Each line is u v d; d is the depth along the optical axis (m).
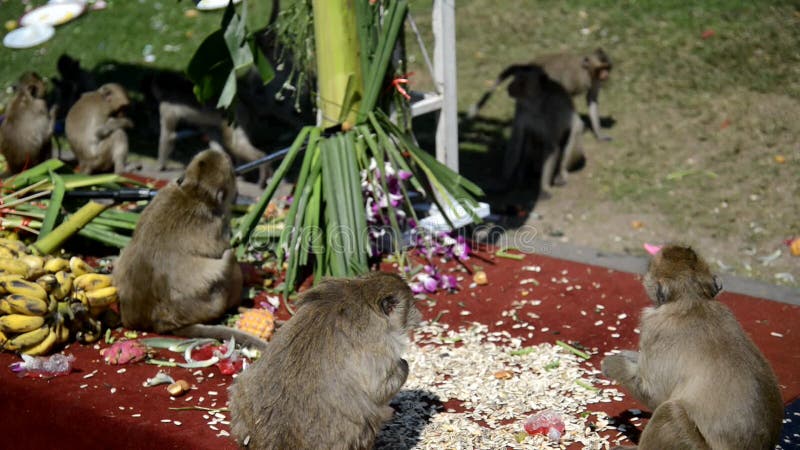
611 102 12.84
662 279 5.11
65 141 12.62
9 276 6.44
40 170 8.60
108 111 10.77
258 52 7.32
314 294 5.18
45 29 14.52
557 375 6.24
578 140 11.10
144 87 12.48
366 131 7.69
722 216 10.11
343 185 7.37
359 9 7.74
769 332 6.85
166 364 6.39
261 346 6.51
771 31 13.66
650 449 4.80
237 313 7.21
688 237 9.75
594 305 7.30
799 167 10.84
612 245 9.67
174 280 6.76
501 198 11.07
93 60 14.74
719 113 12.17
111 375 6.25
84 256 8.14
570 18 14.88
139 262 6.82
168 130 11.15
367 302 5.00
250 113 11.07
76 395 5.94
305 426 4.78
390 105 8.30
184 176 6.98
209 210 6.90
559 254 8.58
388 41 7.76
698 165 11.22
